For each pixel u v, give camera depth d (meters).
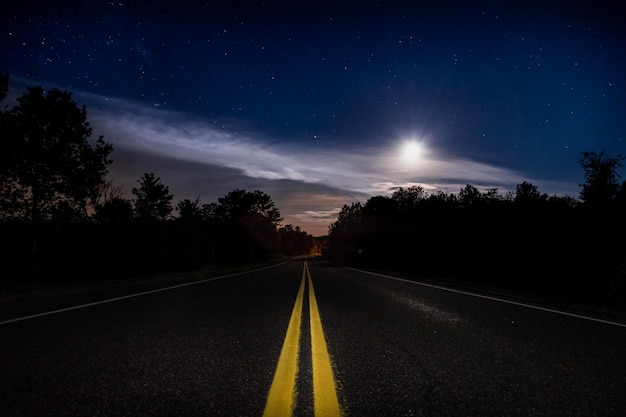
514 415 2.21
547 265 13.78
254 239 64.44
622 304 8.73
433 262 24.09
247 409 2.26
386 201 41.25
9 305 6.88
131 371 2.98
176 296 8.54
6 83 17.12
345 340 4.11
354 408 2.29
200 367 3.10
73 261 23.11
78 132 18.47
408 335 4.38
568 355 3.51
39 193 17.94
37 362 3.20
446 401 2.41
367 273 19.89
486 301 7.69
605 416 2.21
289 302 7.48
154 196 32.19
